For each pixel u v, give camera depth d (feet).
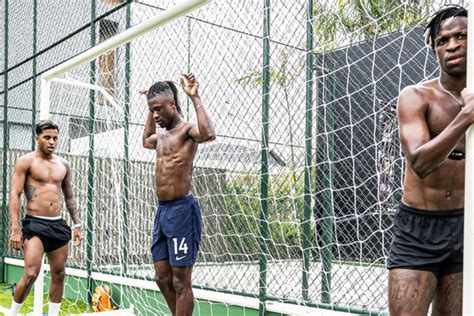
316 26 14.20
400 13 13.12
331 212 14.98
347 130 15.46
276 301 12.82
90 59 12.62
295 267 15.19
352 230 15.33
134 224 18.13
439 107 5.30
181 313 9.53
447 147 4.66
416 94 5.36
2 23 26.45
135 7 18.20
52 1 22.38
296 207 15.58
